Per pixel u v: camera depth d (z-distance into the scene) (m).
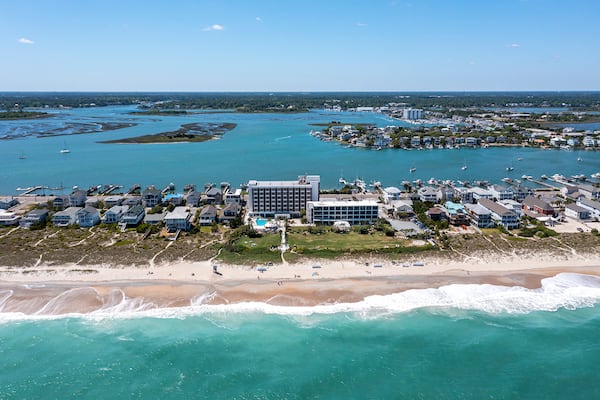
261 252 130.25
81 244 139.25
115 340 94.25
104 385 82.81
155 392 81.25
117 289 111.00
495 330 97.44
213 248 134.12
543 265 125.06
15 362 88.31
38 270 119.25
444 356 89.75
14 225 161.62
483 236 145.25
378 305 105.81
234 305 105.31
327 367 86.94
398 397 79.88
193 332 96.56
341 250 131.50
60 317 101.19
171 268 121.06
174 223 151.88
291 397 79.88
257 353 90.56
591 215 166.50
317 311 103.50
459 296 109.62
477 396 80.06
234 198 187.50
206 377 84.56
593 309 104.94
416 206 177.62
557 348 92.00
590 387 82.19
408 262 125.12
